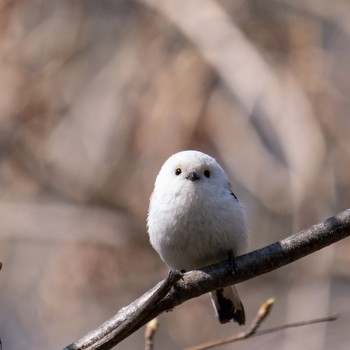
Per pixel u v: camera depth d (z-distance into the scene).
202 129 12.90
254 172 12.92
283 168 12.99
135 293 13.15
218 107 13.01
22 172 13.80
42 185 13.78
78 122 13.81
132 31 14.00
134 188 13.27
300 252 6.95
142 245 13.19
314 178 12.12
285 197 12.87
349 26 13.33
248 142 12.94
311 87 12.75
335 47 13.38
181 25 13.31
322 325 12.32
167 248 8.49
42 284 13.40
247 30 13.54
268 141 13.21
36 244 13.63
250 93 12.57
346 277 13.05
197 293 7.05
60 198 13.70
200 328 13.21
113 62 13.93
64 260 13.26
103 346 6.60
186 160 8.38
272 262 7.00
